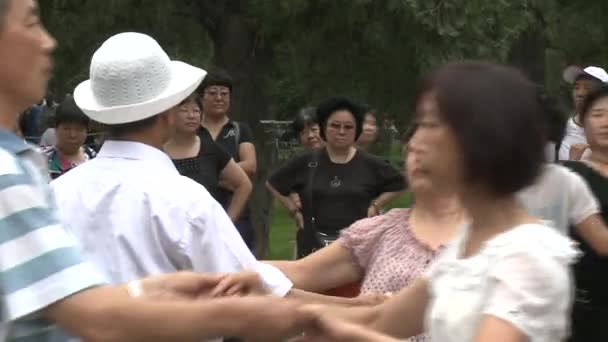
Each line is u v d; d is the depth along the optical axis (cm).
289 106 1752
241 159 729
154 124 340
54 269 203
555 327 211
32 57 216
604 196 477
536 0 1365
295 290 338
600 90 503
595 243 459
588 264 468
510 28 1102
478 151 214
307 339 230
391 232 354
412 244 345
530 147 215
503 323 207
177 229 326
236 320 214
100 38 1048
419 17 977
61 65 1052
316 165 705
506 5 1045
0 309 204
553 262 211
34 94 217
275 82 1210
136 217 325
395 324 262
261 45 1123
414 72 1055
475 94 215
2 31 211
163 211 326
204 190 335
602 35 1648
